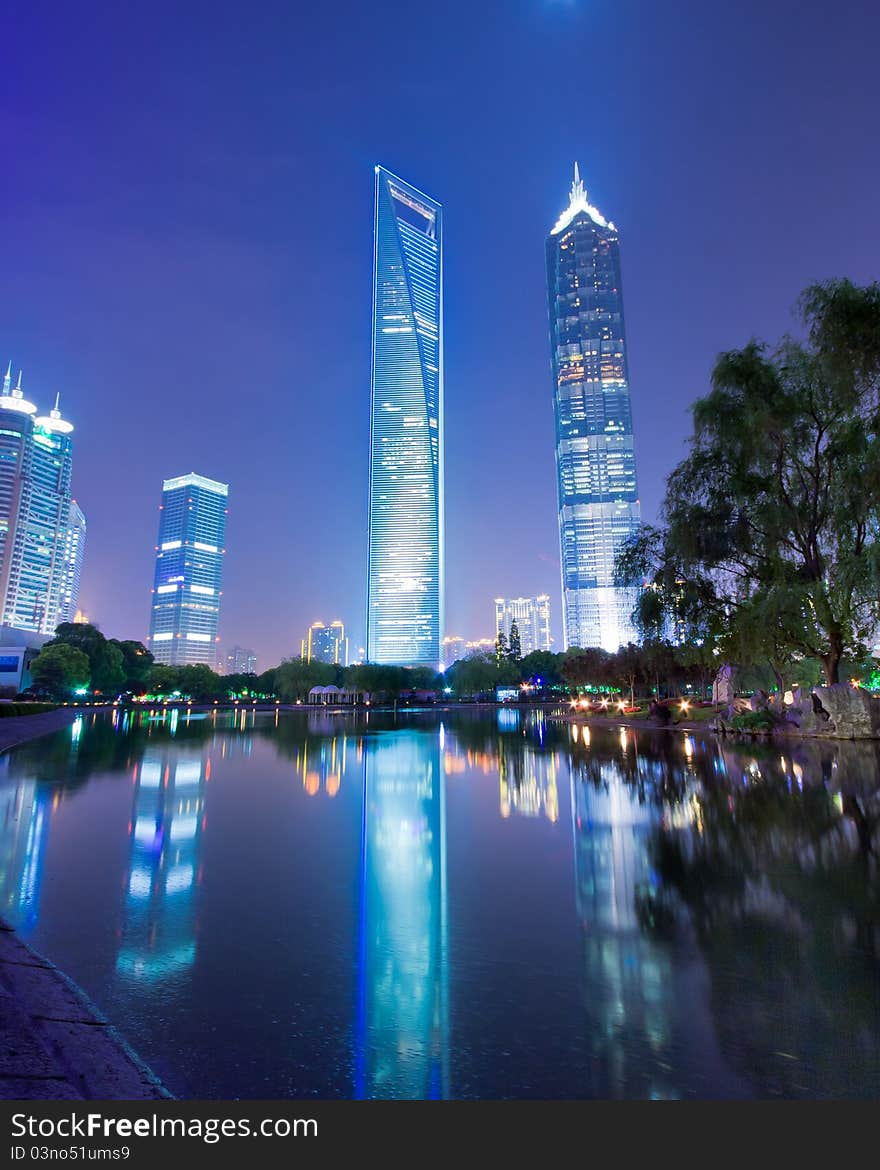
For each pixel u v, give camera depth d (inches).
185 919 286.5
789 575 1095.6
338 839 449.4
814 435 1077.1
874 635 1041.5
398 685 5002.5
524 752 1101.1
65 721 2329.0
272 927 276.7
